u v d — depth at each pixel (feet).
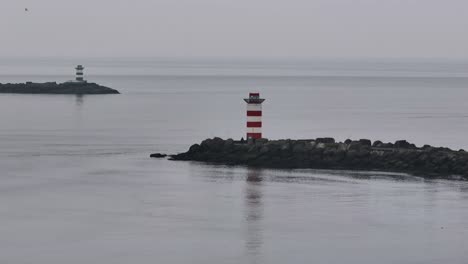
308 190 212.64
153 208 193.06
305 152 252.01
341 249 161.58
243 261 154.30
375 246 163.53
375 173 237.66
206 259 155.22
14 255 156.97
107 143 317.63
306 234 171.22
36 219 182.91
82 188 216.74
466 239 168.55
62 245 163.43
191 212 188.85
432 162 239.71
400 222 180.55
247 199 202.39
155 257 156.04
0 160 266.57
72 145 309.83
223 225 177.68
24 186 219.82
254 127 263.08
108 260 154.30
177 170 243.19
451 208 193.06
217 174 236.02
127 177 231.91
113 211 190.19
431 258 156.76
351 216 185.78
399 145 254.88
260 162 253.44
